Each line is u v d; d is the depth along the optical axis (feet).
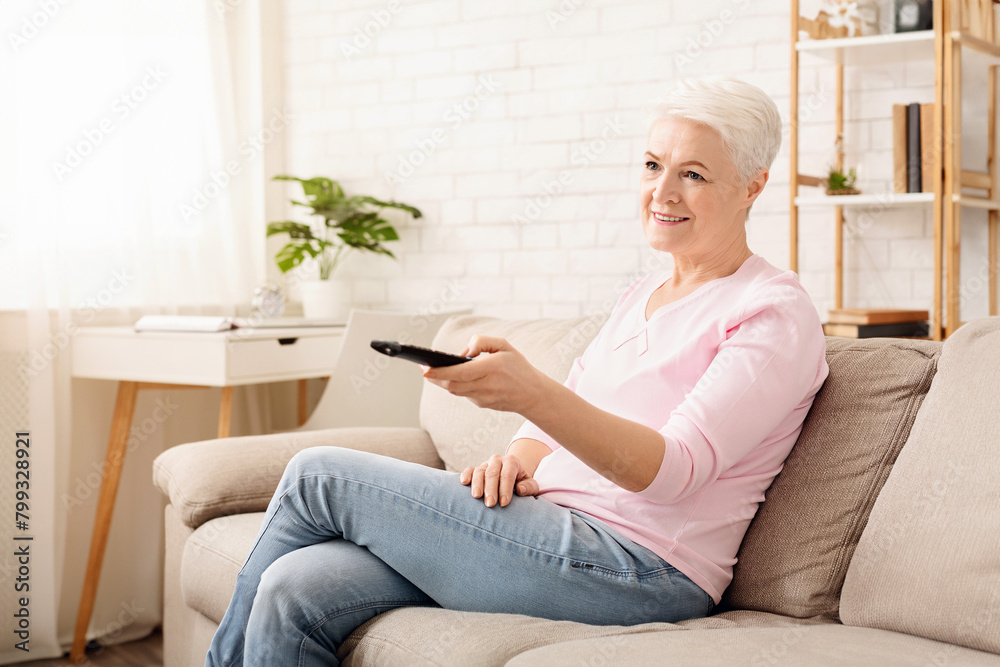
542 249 9.80
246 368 7.66
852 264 8.61
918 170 7.69
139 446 8.75
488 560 3.80
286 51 10.94
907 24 7.59
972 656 3.22
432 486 3.90
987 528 3.38
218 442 6.07
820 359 4.18
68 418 7.95
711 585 4.00
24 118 7.50
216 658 4.09
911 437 3.89
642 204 4.37
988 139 8.12
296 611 3.73
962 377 3.82
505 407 3.52
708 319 4.12
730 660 3.11
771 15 8.73
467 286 10.19
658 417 4.09
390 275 10.59
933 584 3.45
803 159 8.70
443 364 3.41
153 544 8.85
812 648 3.26
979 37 7.61
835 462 4.11
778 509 4.15
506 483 3.92
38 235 7.47
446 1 10.14
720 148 4.10
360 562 3.95
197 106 9.16
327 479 3.95
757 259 4.32
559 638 3.51
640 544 3.87
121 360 7.83
